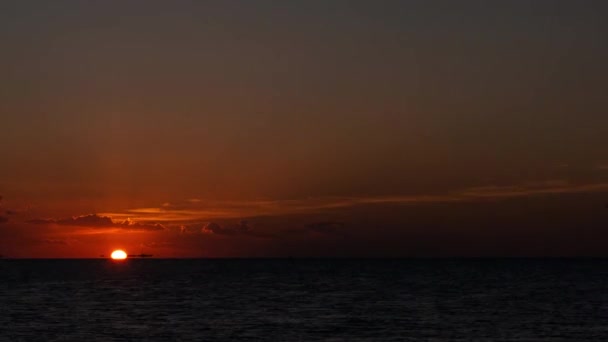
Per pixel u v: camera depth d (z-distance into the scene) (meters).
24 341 60.38
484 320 77.00
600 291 124.06
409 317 80.31
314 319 78.25
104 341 60.69
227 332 67.00
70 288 132.75
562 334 65.69
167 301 101.88
